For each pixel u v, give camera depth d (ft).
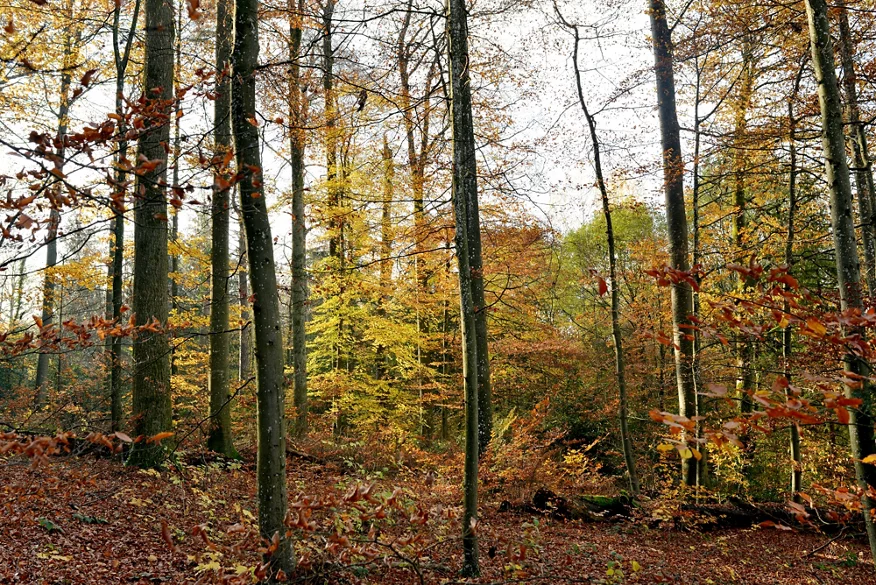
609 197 37.17
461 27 20.04
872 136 28.99
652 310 39.42
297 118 26.20
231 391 39.40
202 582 11.25
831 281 36.78
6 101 32.86
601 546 25.88
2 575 15.28
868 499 13.25
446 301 50.44
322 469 32.48
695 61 35.91
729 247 35.96
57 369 50.83
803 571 25.02
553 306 69.51
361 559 14.23
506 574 19.22
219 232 31.89
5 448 6.88
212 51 32.91
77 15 30.55
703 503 32.91
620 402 34.78
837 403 6.35
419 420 50.21
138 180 7.88
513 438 31.42
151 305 26.43
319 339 50.08
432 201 21.36
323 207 41.19
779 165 33.40
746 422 7.25
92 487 22.04
